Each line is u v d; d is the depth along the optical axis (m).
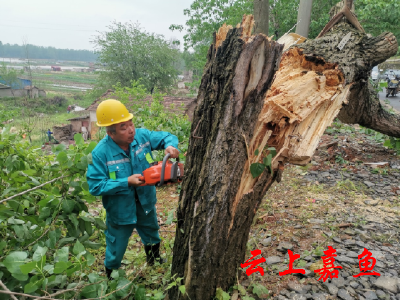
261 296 2.21
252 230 3.28
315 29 13.59
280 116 2.27
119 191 2.02
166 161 1.99
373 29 13.49
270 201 4.01
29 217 2.37
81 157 2.35
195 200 1.90
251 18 1.77
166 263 2.64
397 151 5.89
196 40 17.30
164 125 6.31
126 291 2.07
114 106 2.02
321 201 3.96
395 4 11.69
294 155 2.24
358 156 5.88
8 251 2.19
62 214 2.35
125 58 30.91
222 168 1.81
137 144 2.23
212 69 1.86
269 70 1.78
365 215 3.53
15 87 41.50
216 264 1.94
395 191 4.24
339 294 2.19
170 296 2.12
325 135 7.57
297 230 3.22
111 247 2.34
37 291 1.92
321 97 2.76
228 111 1.79
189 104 15.70
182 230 2.02
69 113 34.69
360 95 4.38
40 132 19.72
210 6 16.00
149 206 2.31
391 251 2.77
